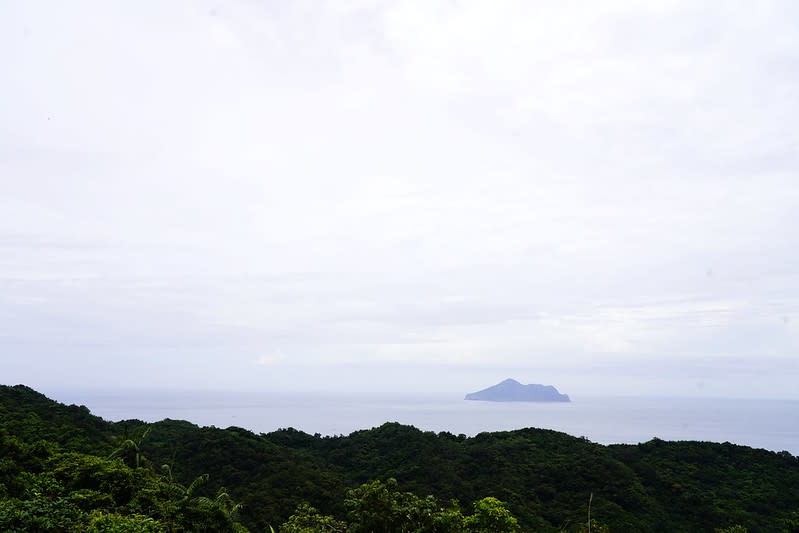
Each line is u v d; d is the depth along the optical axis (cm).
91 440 3303
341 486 3597
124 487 2077
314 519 1842
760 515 3366
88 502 1886
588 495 3653
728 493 3647
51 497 1830
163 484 2270
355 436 5166
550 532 3069
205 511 2119
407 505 1592
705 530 3225
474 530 1543
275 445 4428
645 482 3862
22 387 4062
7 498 1697
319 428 13988
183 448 4059
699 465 4088
